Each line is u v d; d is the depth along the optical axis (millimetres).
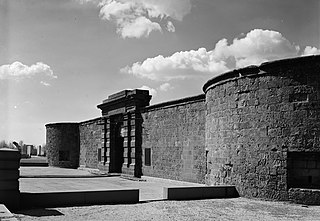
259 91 14797
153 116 25469
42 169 38594
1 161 11625
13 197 11734
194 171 20672
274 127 14227
